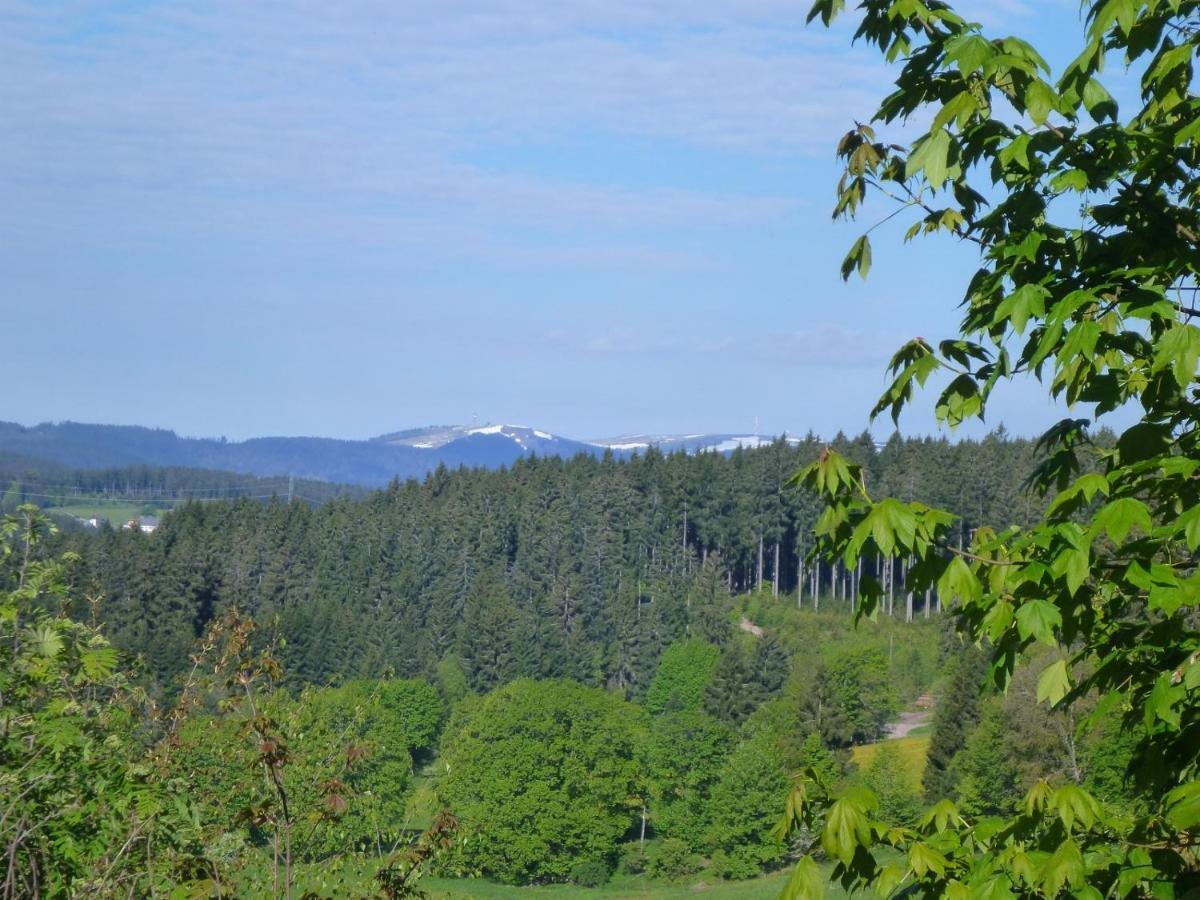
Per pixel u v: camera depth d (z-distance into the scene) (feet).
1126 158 11.75
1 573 22.44
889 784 162.20
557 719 189.98
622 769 189.67
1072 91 12.21
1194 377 10.99
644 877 190.90
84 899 17.39
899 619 295.48
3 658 19.94
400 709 213.46
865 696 237.25
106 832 17.94
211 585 211.00
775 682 282.36
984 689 11.89
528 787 180.65
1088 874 9.97
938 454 293.23
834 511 11.39
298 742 23.53
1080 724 11.07
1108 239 12.09
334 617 285.84
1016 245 11.96
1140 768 11.23
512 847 176.86
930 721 241.96
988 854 10.43
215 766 22.02
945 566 11.12
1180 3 11.39
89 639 21.77
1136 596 11.51
